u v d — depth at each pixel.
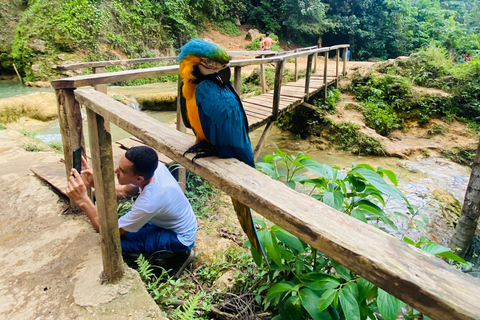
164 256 2.68
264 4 20.33
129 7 14.45
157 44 15.53
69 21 12.45
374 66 10.64
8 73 13.98
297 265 1.97
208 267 2.73
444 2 24.77
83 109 8.83
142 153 2.18
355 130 8.24
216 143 1.54
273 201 0.99
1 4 13.71
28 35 12.41
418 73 10.09
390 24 19.88
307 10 18.83
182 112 1.78
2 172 3.91
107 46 13.51
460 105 9.22
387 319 1.47
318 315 1.66
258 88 11.30
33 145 4.93
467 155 7.73
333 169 2.12
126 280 2.17
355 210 1.98
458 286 0.70
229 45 18.33
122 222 2.36
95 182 1.93
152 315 1.93
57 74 12.39
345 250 0.81
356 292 1.62
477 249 4.76
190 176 4.58
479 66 9.34
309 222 0.89
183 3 16.44
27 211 3.07
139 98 10.16
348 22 20.27
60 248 2.53
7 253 2.49
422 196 5.59
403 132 9.12
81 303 2.00
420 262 0.77
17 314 1.93
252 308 2.23
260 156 7.89
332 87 10.20
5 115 7.59
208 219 3.80
